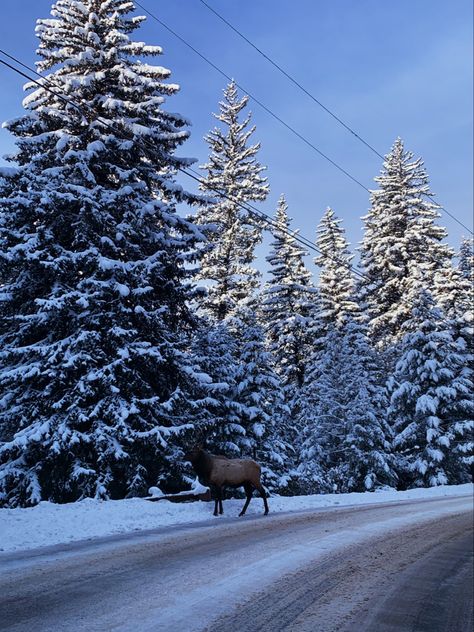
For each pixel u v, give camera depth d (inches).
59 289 529.7
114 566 230.4
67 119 580.4
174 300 627.2
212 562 245.3
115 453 484.7
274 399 856.9
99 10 633.6
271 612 177.5
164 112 635.5
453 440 1073.5
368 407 1032.8
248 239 1457.9
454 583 240.4
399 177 1576.0
